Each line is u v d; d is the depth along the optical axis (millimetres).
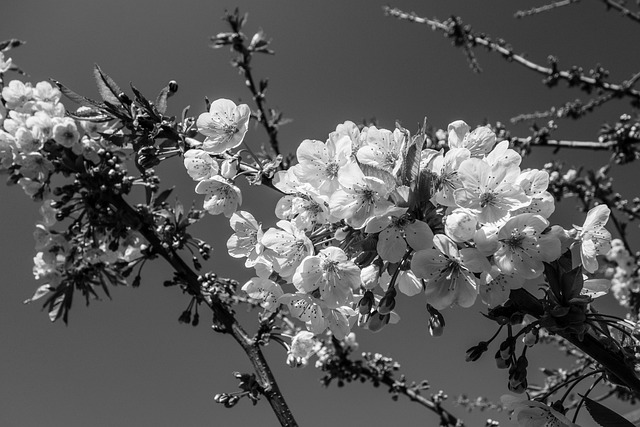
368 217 535
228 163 589
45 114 691
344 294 548
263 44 982
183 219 688
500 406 1219
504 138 1127
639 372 543
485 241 518
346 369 1020
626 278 1137
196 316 671
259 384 622
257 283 586
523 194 530
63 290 731
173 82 618
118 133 622
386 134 561
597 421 545
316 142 563
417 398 982
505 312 535
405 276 574
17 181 708
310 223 560
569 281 527
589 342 541
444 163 542
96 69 619
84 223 725
